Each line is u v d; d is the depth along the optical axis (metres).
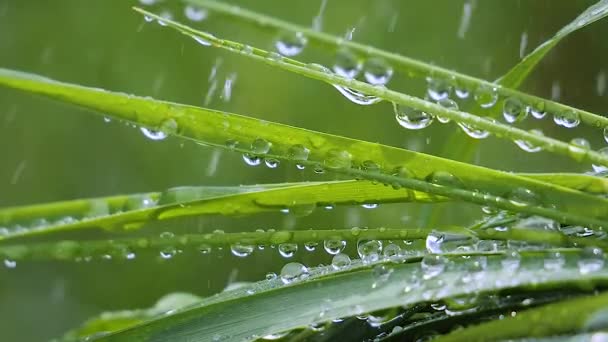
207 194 0.20
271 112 0.49
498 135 0.19
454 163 0.19
